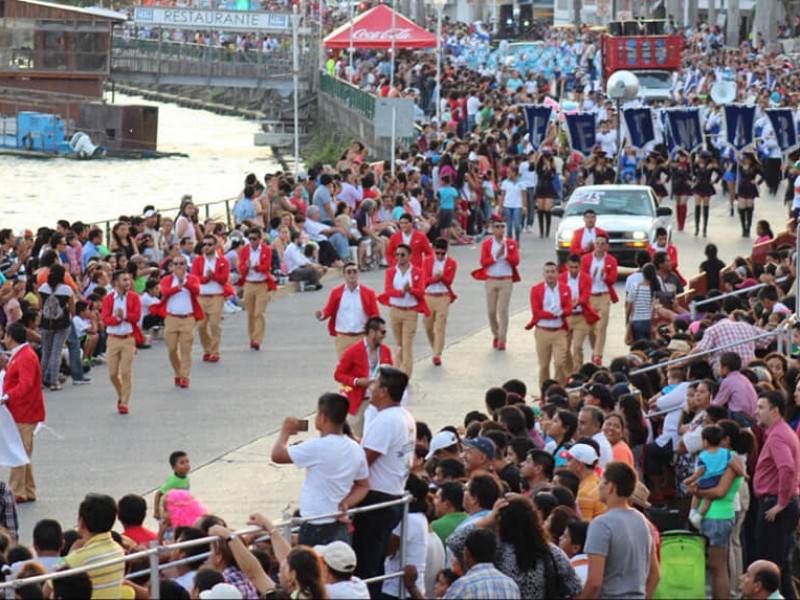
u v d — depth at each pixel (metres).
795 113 59.03
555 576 14.50
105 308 29.12
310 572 13.21
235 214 44.12
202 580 13.94
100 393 31.12
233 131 114.56
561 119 60.69
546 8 162.62
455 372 32.56
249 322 35.25
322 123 98.12
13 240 38.06
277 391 31.19
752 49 109.19
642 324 31.36
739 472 18.28
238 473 25.56
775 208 54.97
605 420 19.09
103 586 14.38
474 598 13.76
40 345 31.25
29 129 97.50
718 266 34.38
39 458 26.27
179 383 31.55
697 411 20.30
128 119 98.50
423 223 46.88
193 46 107.44
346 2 123.62
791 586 19.02
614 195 43.84
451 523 16.59
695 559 16.34
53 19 98.81
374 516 15.71
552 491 16.58
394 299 30.84
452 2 155.12
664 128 57.12
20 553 16.09
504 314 34.50
